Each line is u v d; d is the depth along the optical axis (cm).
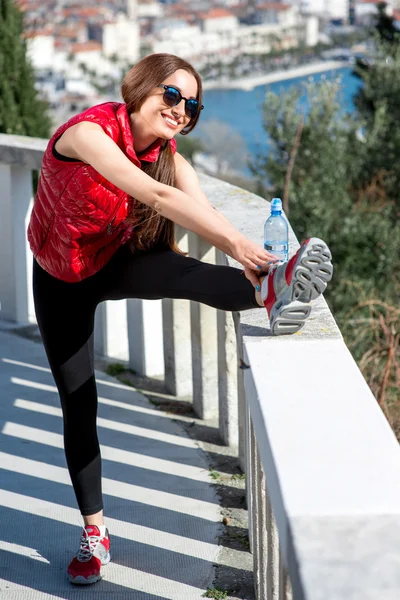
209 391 338
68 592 233
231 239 197
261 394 168
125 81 207
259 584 215
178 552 252
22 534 262
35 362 397
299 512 127
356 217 791
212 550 253
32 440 325
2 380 378
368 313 646
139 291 225
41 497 284
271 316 194
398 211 912
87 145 198
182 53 6512
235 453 314
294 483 135
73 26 7181
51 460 310
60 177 208
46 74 4466
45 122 677
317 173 877
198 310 327
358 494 131
